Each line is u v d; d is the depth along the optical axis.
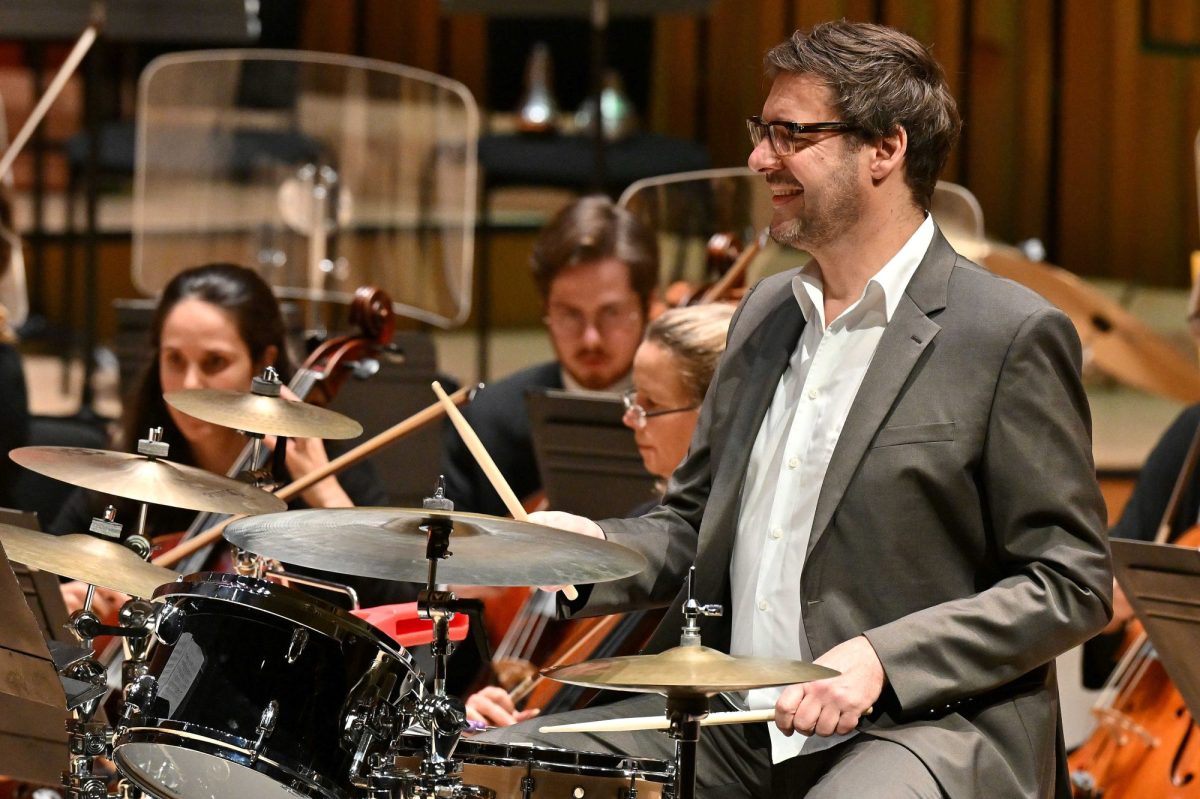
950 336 7.19
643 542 7.84
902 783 6.56
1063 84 24.47
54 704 7.34
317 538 6.77
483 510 12.54
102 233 20.45
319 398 10.11
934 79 7.52
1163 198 24.38
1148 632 7.77
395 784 6.73
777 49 7.57
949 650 6.76
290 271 14.54
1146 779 9.16
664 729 6.73
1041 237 24.67
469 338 21.44
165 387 10.50
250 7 15.62
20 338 18.55
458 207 14.65
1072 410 7.07
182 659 7.13
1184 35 23.70
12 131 21.05
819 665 6.30
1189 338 19.17
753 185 13.41
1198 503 10.70
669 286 13.38
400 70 14.57
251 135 14.50
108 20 15.64
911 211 7.46
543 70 19.36
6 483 12.48
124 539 8.12
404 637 8.41
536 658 10.67
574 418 10.37
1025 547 7.00
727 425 7.86
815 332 7.65
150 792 7.40
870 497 7.14
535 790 6.96
